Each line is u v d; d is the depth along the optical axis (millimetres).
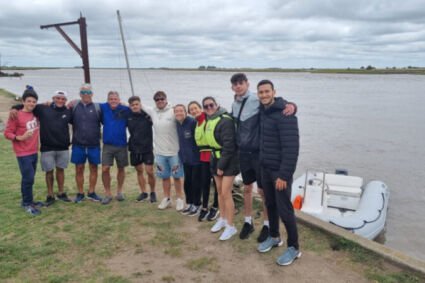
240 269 3801
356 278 3590
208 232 4695
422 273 3578
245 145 4113
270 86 3564
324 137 18781
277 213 4074
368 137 18812
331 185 8797
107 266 3869
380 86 79812
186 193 5375
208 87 75500
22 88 59781
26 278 3627
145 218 5172
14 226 4848
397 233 7594
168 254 4133
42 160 5438
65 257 4055
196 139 4844
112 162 5688
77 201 5785
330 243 4297
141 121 5508
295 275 3670
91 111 5449
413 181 11445
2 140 11375
